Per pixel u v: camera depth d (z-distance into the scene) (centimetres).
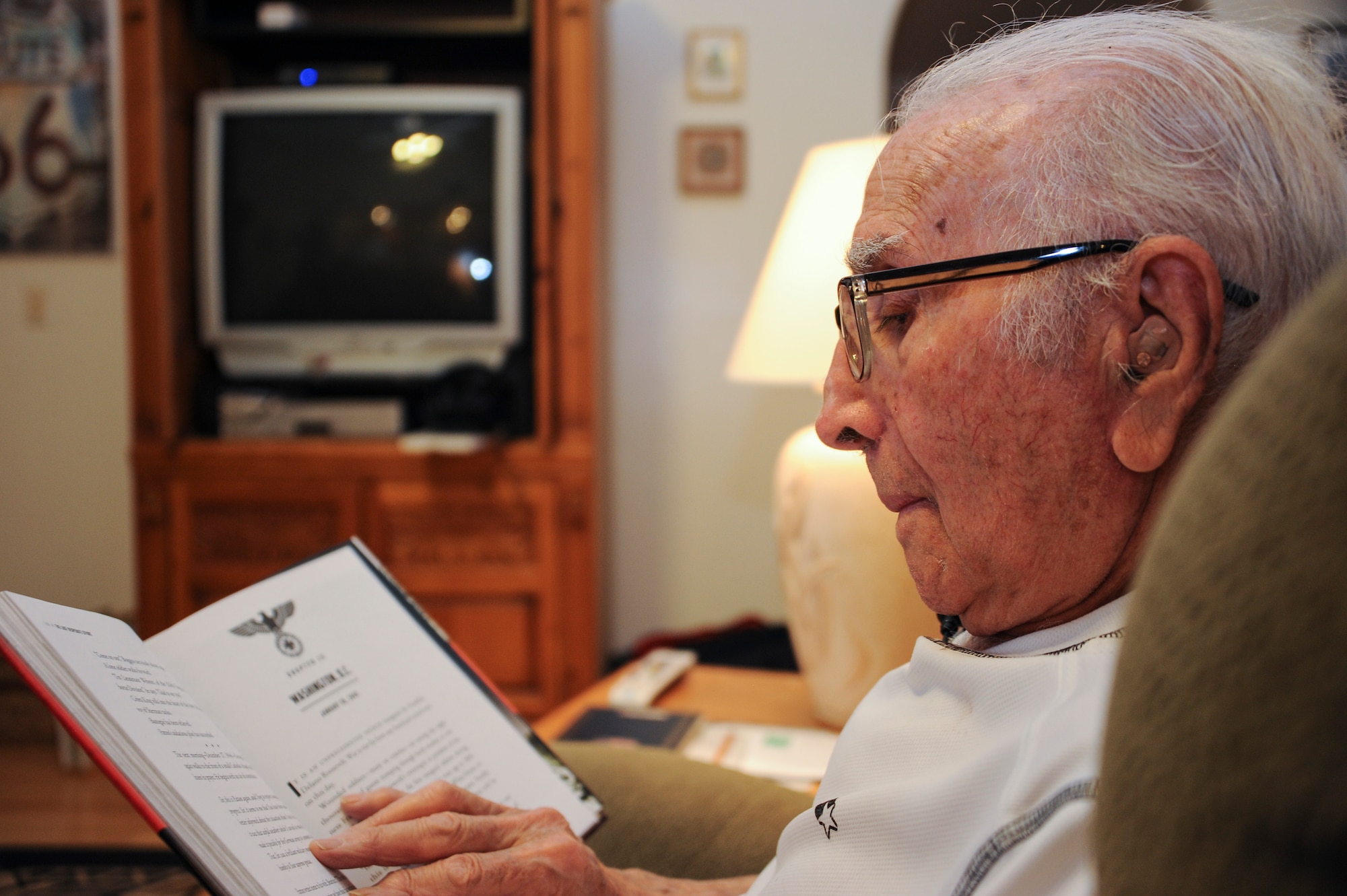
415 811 59
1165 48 50
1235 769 19
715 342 314
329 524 267
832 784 56
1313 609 18
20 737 285
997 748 45
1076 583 50
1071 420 48
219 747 56
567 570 265
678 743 118
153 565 268
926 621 127
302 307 285
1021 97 51
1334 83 54
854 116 306
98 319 318
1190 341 45
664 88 310
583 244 259
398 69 312
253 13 291
